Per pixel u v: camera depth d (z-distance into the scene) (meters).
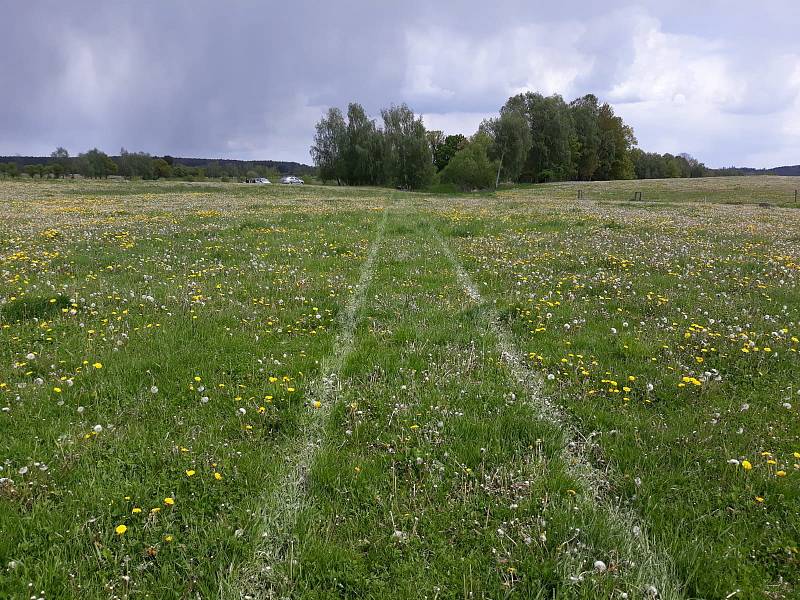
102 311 8.80
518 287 11.15
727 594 3.55
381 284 11.38
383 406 5.87
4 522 3.94
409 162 103.25
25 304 8.69
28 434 5.10
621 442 5.21
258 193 59.41
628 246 16.28
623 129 140.12
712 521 4.17
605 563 3.81
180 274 11.97
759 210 38.19
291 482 4.60
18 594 3.40
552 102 115.00
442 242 17.58
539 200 51.78
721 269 12.67
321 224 22.11
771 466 4.77
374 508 4.31
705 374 6.50
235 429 5.36
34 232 18.17
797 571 3.73
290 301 9.91
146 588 3.51
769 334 7.93
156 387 5.97
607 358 7.24
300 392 6.08
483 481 4.68
